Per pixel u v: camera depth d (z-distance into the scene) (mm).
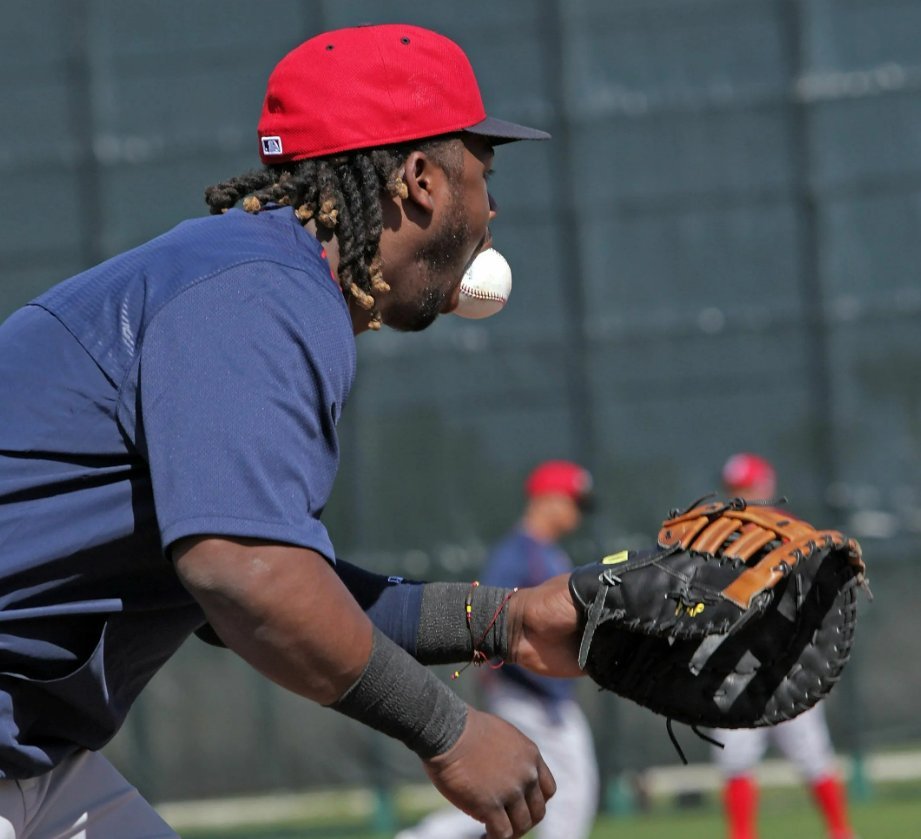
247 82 37188
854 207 35969
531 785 7125
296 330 6895
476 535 35875
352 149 7512
